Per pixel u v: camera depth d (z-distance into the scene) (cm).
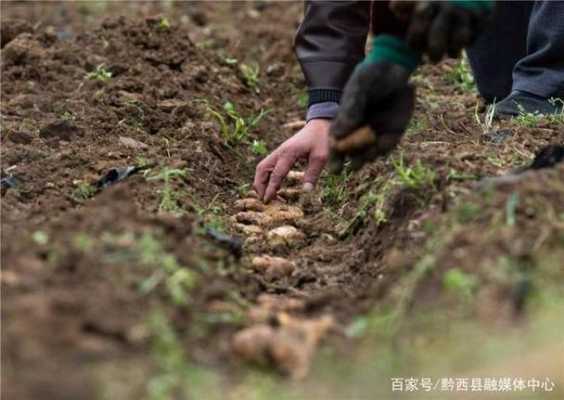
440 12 510
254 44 1166
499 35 892
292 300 567
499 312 488
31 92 909
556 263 512
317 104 722
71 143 798
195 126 859
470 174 629
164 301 498
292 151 727
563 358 453
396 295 526
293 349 471
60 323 459
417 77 1038
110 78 934
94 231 543
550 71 817
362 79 536
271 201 760
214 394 443
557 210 549
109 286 497
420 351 475
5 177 717
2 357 433
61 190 699
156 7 1310
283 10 1288
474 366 461
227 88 988
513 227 533
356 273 634
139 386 433
